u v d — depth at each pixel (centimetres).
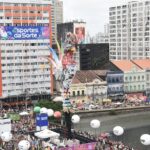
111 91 18300
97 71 18788
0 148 7300
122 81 18600
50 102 13862
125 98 18350
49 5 17275
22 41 16500
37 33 16762
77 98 17438
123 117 14825
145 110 16500
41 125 8656
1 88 16238
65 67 15612
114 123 13538
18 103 16362
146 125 13162
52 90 17162
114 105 16325
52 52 15775
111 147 7250
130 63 19450
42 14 17150
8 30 16212
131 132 12088
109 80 18312
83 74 18112
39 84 16938
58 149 6750
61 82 15438
